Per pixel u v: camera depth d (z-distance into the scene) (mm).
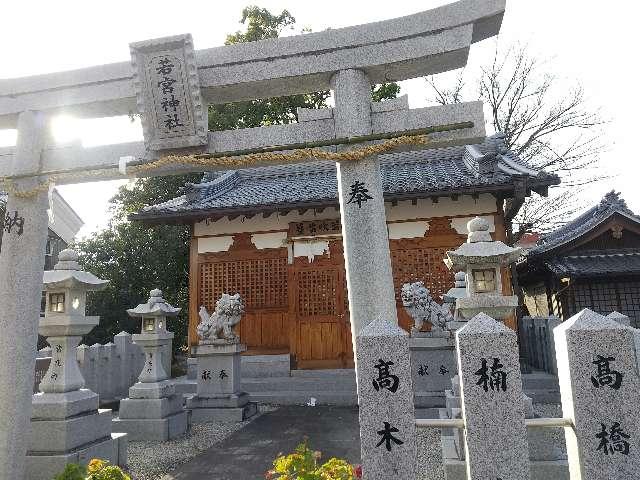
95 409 7238
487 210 14500
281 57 5980
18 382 5742
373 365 3807
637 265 16047
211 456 7648
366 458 3680
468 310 6375
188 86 5863
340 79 5902
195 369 14820
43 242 6316
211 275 15680
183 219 15578
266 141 5996
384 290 5496
